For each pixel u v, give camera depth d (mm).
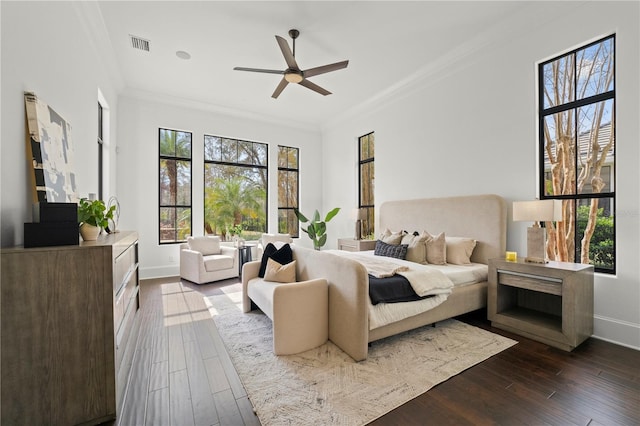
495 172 3406
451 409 1637
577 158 2814
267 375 1980
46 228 1511
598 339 2535
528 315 2787
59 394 1469
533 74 3047
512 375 1979
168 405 1682
